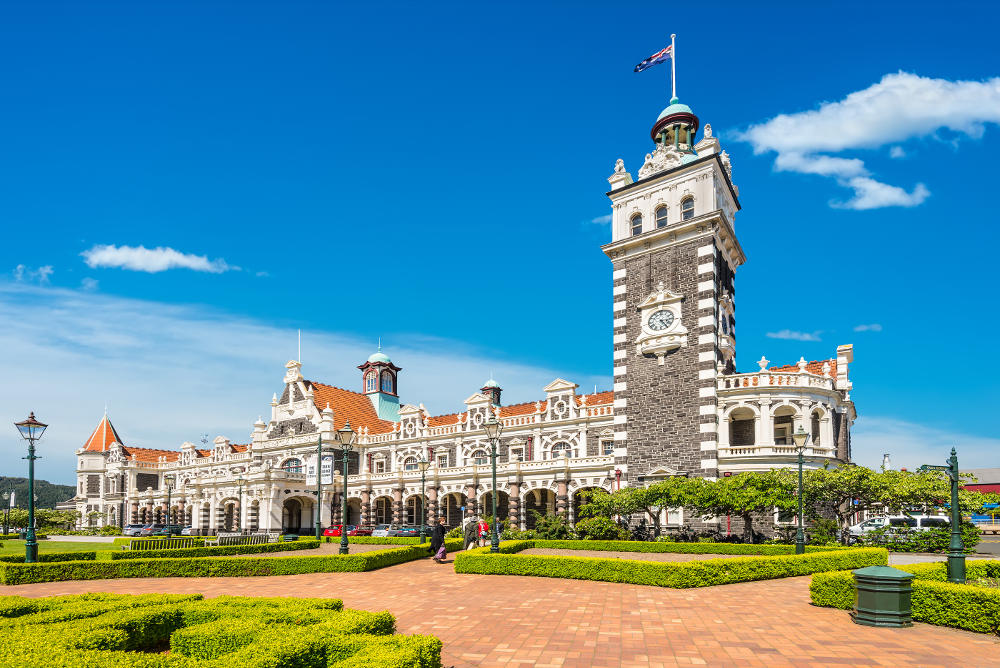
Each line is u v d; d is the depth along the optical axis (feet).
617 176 207.10
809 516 142.41
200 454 352.69
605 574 93.86
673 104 211.20
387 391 322.55
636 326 193.06
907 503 141.69
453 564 122.62
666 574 86.63
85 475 378.32
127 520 352.28
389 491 250.57
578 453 219.82
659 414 182.80
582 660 49.39
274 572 113.19
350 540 190.60
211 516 273.33
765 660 49.29
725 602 74.49
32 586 98.02
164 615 51.19
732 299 200.23
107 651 38.27
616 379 193.36
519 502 214.07
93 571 106.22
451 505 251.19
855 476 140.67
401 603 76.13
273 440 291.58
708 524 166.30
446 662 48.85
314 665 39.27
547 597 79.41
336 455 277.44
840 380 193.67
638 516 179.83
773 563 94.38
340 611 52.70
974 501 135.64
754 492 136.15
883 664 47.98
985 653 50.83
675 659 49.62
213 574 110.42
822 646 53.26
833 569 98.99
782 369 200.54
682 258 187.62
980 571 75.56
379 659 34.96
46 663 35.17
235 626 44.88
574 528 178.70
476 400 250.16
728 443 171.53
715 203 185.98
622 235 202.18
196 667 35.65
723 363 182.50
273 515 249.96
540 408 233.35
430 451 259.39
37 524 274.57
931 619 60.80
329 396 297.33
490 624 62.69
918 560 118.93
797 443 118.52
